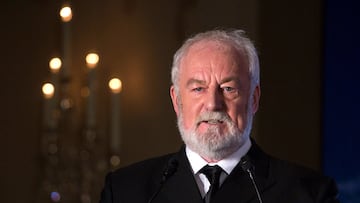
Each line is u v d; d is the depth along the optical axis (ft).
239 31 13.06
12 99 24.67
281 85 25.40
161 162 13.76
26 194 24.48
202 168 12.85
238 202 12.55
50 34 24.84
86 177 23.82
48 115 23.38
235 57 12.59
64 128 24.09
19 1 24.84
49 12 24.93
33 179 24.49
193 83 12.51
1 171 24.57
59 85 24.00
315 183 12.76
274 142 25.31
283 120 25.40
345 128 25.13
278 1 25.46
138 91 25.32
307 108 25.44
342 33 25.29
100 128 24.66
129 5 25.49
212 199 12.60
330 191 12.69
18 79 24.72
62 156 23.82
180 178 12.98
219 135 12.39
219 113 12.37
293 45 25.49
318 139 25.40
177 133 25.32
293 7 25.53
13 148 24.61
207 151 12.52
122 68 25.32
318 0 25.59
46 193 23.93
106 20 25.35
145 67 25.40
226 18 25.38
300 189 12.62
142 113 25.32
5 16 24.79
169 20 25.50
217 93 12.39
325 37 25.38
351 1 25.29
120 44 25.32
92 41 25.17
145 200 13.03
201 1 25.50
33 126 24.63
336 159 25.11
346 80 25.20
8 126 24.66
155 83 25.40
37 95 24.72
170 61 25.41
